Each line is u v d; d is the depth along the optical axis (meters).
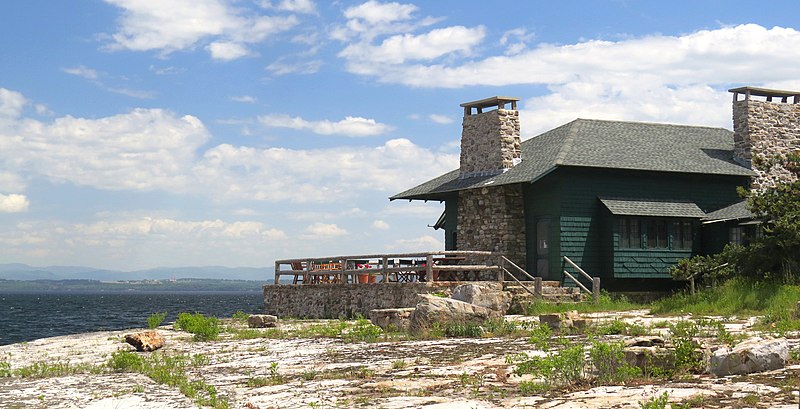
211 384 12.99
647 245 32.88
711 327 17.61
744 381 10.20
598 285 30.19
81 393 12.41
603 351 11.29
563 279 31.67
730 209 33.47
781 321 17.20
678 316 22.52
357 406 10.12
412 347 17.05
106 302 126.38
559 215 32.00
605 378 10.98
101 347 21.22
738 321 19.19
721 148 37.25
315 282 35.00
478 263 34.31
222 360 16.64
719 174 34.22
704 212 34.09
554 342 16.39
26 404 11.45
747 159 35.66
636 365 11.42
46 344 23.03
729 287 24.30
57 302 127.00
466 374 12.18
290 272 36.00
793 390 9.34
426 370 13.21
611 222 32.16
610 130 36.28
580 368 11.55
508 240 33.44
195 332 22.28
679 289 33.47
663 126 38.25
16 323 53.03
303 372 13.88
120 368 15.61
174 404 11.04
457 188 35.22
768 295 22.33
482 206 34.88
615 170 32.91
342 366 14.48
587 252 32.38
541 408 9.29
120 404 11.15
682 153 35.44
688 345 11.70
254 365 15.47
